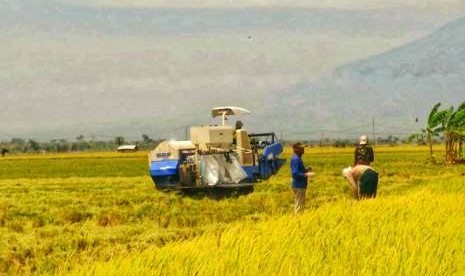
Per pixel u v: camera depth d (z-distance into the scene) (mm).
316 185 49750
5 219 31562
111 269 12945
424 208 21359
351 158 125250
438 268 13258
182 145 43875
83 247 23750
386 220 18938
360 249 15156
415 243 15211
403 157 119125
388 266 13383
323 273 12977
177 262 13438
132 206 36656
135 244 23469
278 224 17812
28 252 22578
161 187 44406
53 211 34594
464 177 41406
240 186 43000
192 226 28375
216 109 44906
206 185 42844
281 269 12969
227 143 43844
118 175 80375
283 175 65500
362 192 26922
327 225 18250
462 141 91188
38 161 154625
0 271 19719
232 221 29062
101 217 30719
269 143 45219
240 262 13461
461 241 16109
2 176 82562
